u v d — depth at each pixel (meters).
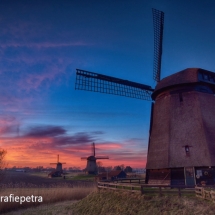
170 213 11.44
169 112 18.58
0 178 22.00
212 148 16.27
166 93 19.53
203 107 17.81
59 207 19.45
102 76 21.59
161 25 23.78
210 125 17.27
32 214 17.72
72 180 61.44
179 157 16.67
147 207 12.70
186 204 11.85
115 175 54.16
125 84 22.58
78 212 16.36
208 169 15.80
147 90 23.77
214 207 10.89
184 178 16.19
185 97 18.38
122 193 15.39
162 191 13.49
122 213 13.10
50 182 53.47
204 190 12.23
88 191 25.69
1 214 18.73
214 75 19.25
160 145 18.06
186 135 17.12
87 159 73.31
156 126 19.27
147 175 18.91
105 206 14.92
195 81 17.86
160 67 23.23
